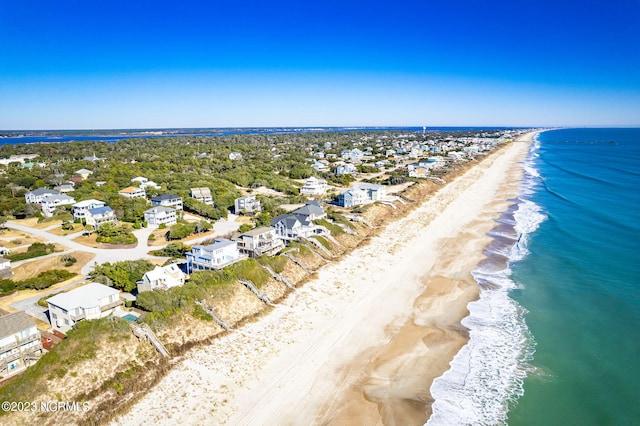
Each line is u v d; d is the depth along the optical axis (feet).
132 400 108.27
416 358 129.70
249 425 102.32
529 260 209.15
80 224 268.62
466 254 221.25
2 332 116.16
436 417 105.09
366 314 157.48
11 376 114.93
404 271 199.62
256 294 161.99
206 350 130.31
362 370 123.85
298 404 109.70
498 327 146.72
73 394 105.60
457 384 117.19
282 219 228.84
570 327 144.66
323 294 173.27
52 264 198.08
